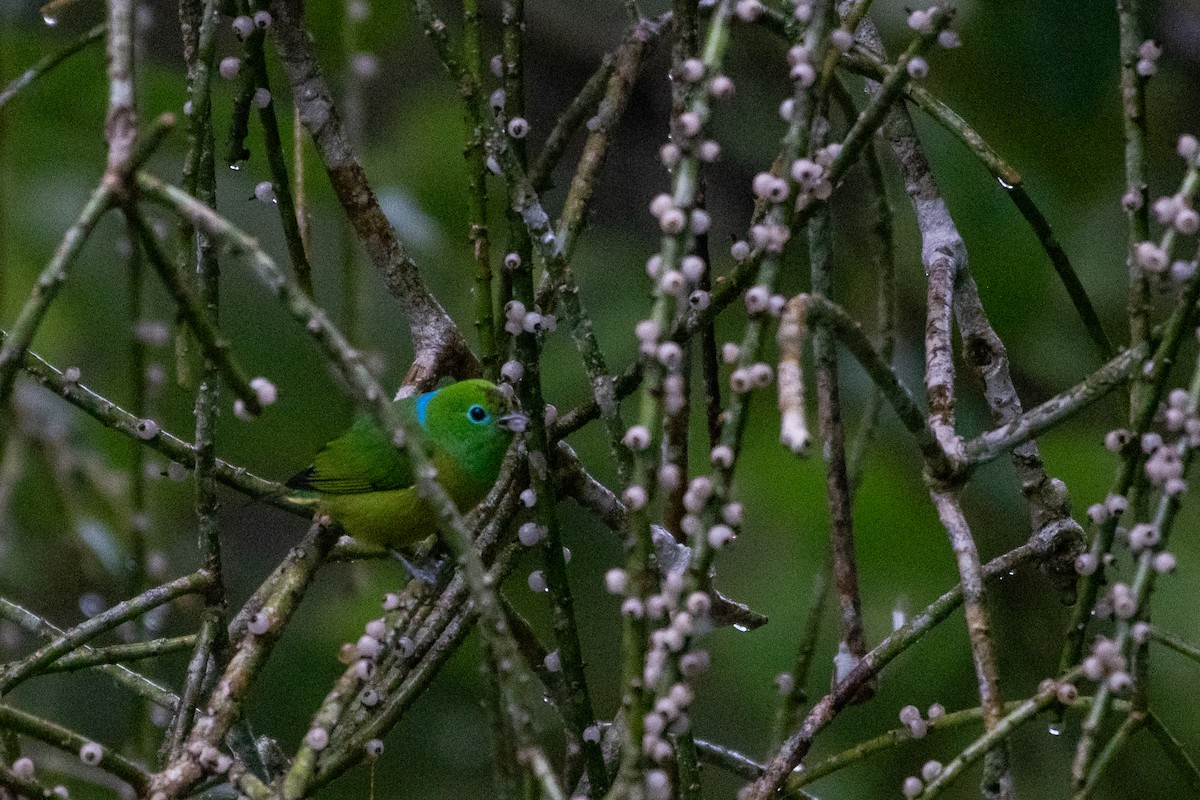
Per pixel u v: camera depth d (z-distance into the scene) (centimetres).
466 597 715
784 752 659
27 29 1320
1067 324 1217
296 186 848
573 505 1290
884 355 745
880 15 1262
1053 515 789
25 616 699
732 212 1466
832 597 1142
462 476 903
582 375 1276
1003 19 1104
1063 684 572
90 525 1150
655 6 1520
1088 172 1234
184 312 509
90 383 1312
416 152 1394
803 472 1187
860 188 1351
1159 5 1159
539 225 627
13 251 1293
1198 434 541
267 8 729
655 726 497
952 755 1102
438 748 1243
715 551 508
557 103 1619
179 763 606
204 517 684
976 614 613
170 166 1292
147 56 1350
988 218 1202
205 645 678
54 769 1000
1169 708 1114
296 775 596
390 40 1409
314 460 905
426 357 882
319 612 1294
